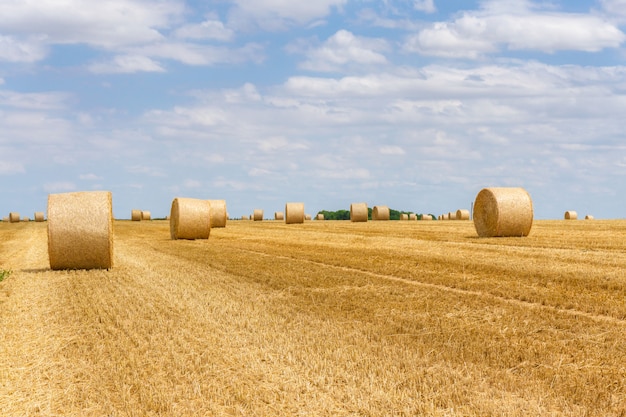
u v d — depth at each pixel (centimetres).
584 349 908
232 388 757
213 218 4609
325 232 3816
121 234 4175
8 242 3709
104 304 1315
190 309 1241
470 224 4681
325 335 1004
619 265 1803
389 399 700
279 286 1522
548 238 2758
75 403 732
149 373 824
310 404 701
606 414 655
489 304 1263
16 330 1096
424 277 1634
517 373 801
